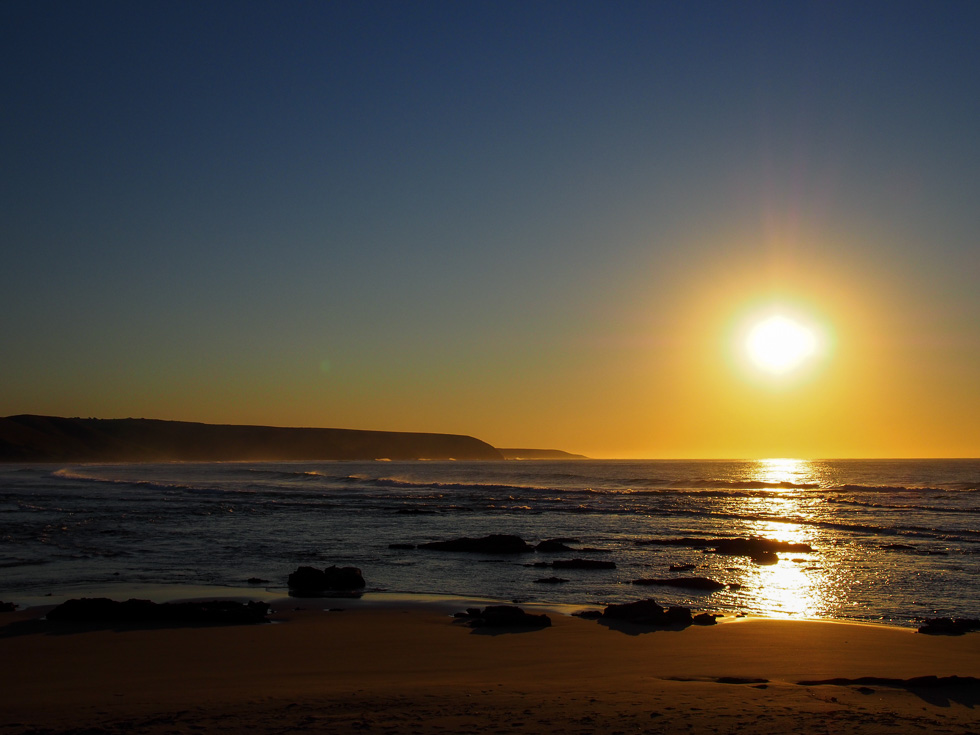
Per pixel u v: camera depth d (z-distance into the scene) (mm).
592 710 7406
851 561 23594
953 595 17938
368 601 16719
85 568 21234
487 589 18750
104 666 10148
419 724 6895
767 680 9109
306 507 46406
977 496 61125
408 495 61000
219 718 7176
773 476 113312
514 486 77625
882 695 8195
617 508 47656
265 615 14656
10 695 8453
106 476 95375
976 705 7824
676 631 13039
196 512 41062
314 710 7477
